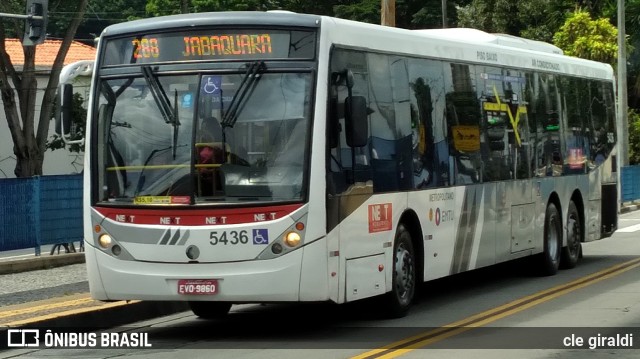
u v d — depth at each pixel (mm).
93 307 15297
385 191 14555
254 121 13086
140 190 13336
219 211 12961
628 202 51062
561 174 21719
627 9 60938
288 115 13031
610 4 61812
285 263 12836
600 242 30125
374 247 14227
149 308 16125
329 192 13086
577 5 61906
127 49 13688
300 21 13227
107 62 13797
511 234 19078
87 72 14375
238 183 12992
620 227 36500
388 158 14711
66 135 14133
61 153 58469
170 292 13133
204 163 13102
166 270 13141
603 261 24000
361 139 13266
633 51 60031
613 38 58469
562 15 62031
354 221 13688
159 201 13203
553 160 21344
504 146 18922
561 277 20703
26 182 24656
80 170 59344
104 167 13594
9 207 24219
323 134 13023
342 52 13656
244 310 17016
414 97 15633
